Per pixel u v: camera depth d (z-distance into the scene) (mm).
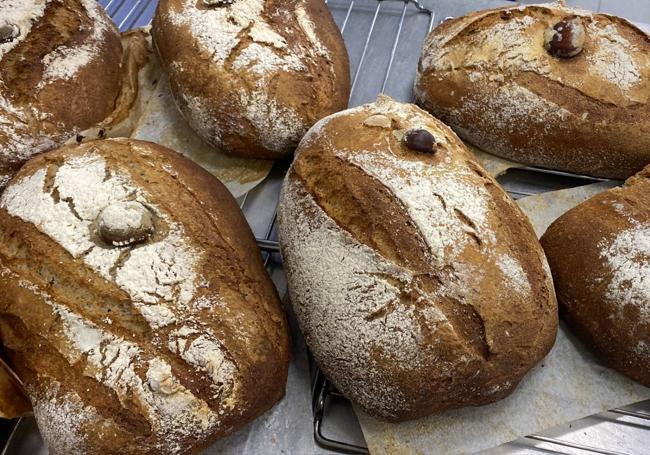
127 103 413
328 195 302
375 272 277
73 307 263
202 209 301
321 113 376
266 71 367
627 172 387
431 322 265
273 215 382
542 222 372
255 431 296
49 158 317
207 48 374
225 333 269
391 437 292
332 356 284
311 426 297
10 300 271
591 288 308
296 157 332
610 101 366
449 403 283
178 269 273
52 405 256
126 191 293
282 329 297
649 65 375
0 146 354
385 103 341
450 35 406
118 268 268
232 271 289
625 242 307
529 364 282
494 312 269
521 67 377
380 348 271
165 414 251
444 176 293
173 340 259
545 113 371
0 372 270
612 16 397
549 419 300
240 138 380
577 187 387
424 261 273
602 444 294
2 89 359
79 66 382
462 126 401
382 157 299
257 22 382
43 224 280
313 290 291
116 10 505
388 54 469
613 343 302
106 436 250
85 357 257
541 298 288
